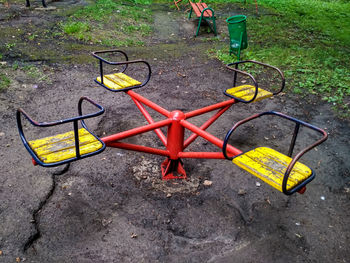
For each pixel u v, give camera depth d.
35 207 2.98
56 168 3.51
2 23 7.50
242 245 2.76
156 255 2.62
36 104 4.79
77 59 6.47
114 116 4.71
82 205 3.07
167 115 3.25
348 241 2.86
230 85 6.03
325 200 3.35
